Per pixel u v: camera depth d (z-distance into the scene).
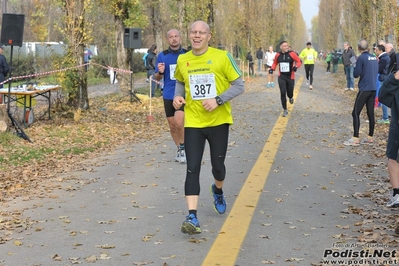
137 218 7.11
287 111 17.89
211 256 5.64
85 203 7.99
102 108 20.56
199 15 33.41
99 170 10.38
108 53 39.59
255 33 56.97
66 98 18.91
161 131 15.59
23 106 16.47
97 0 23.47
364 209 7.39
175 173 9.84
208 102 6.32
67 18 17.94
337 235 6.25
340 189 8.55
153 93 25.12
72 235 6.47
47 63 32.44
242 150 11.89
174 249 5.88
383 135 13.73
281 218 6.98
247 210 7.34
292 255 5.66
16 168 10.74
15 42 14.26
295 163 10.52
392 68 12.73
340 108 20.75
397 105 7.30
